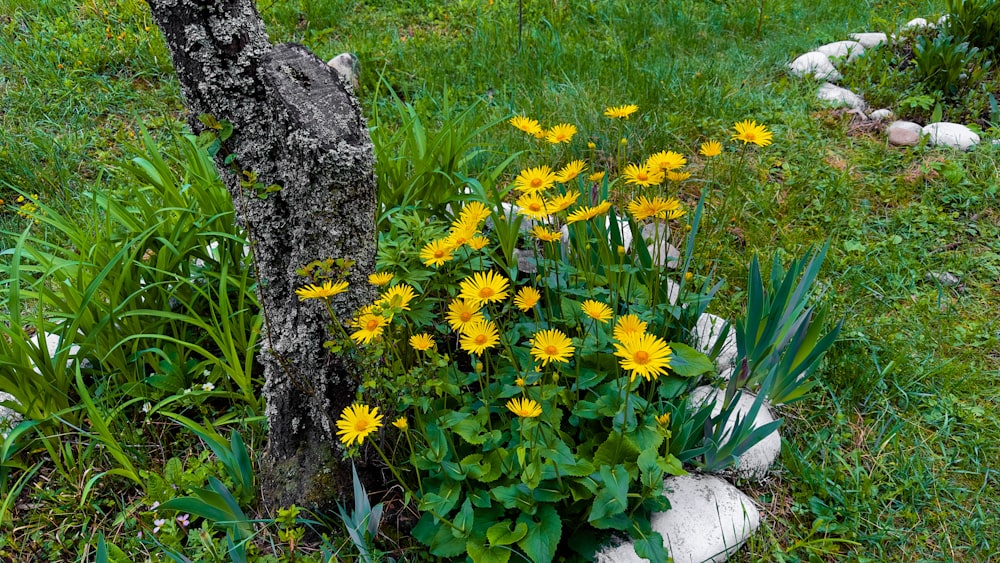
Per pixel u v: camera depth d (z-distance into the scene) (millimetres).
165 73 4441
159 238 2471
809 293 2857
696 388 2383
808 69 4605
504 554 1761
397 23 5293
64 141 3768
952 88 4266
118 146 3836
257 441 2314
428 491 1921
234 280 2451
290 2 5238
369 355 1780
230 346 2277
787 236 3242
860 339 2648
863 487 2164
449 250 1943
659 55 4766
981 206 3424
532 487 1722
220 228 2586
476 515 1874
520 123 2381
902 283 2988
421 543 1939
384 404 1944
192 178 2736
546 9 5352
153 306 2520
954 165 3605
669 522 1986
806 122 4043
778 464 2264
